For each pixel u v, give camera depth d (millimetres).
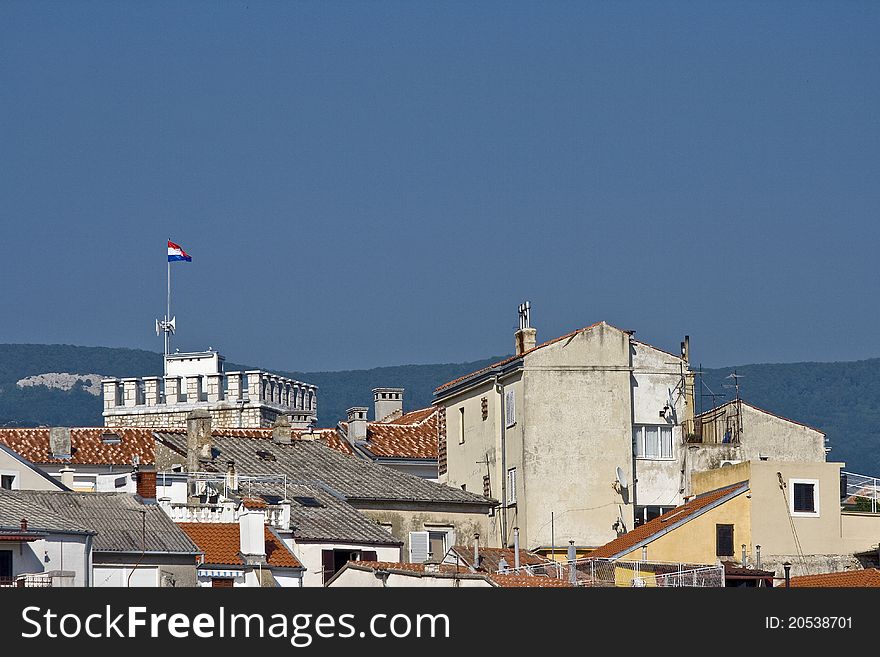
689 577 193500
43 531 159750
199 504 185625
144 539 171500
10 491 174625
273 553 187875
